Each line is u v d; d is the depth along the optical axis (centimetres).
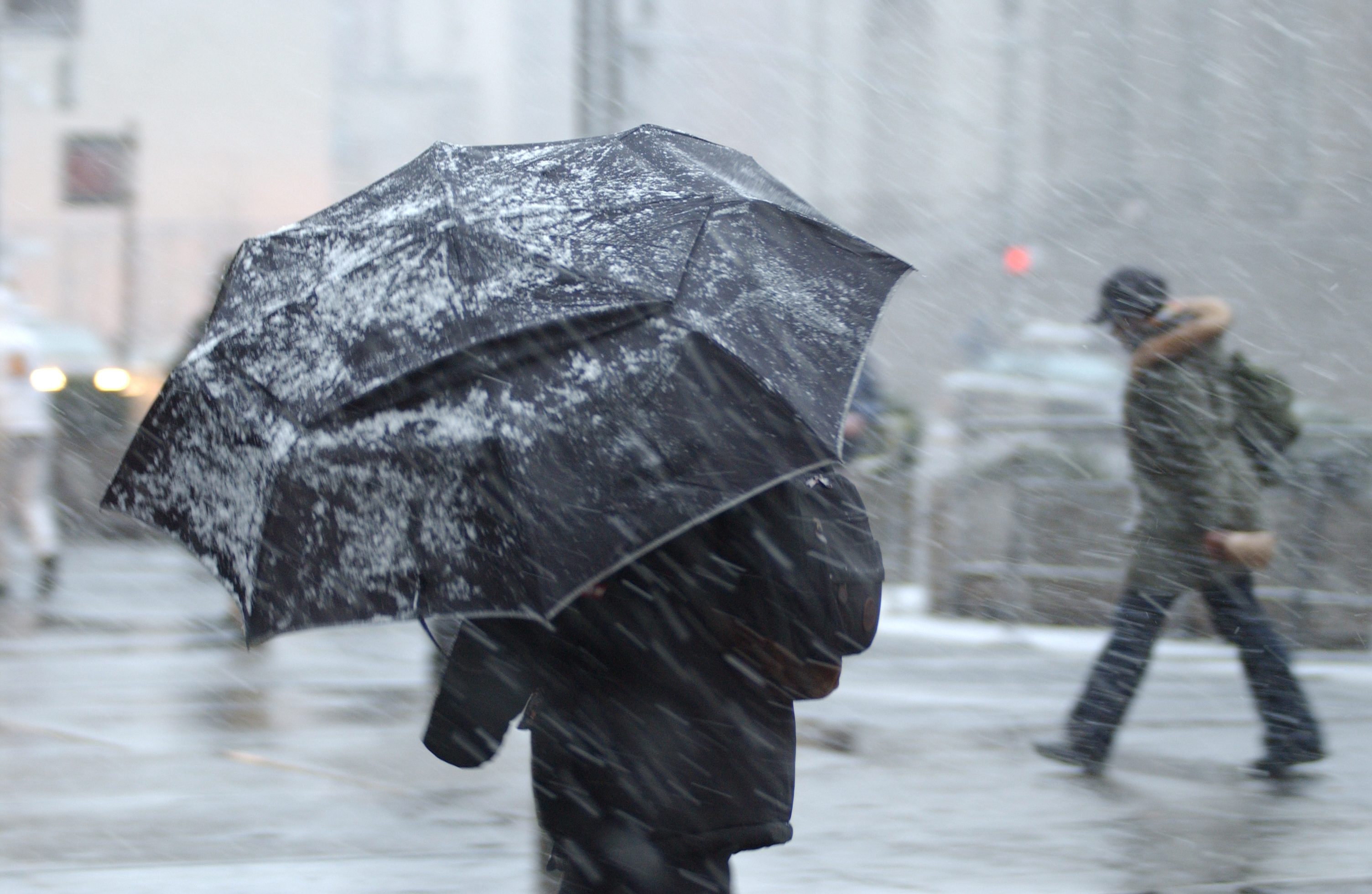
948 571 1920
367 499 439
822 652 495
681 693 496
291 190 6438
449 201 483
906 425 2195
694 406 436
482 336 443
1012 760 1056
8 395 2172
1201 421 1048
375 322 459
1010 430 1891
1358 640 1562
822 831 851
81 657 1562
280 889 733
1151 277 1077
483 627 515
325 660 1566
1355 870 771
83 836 834
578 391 436
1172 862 786
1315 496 1583
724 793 498
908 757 1063
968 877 759
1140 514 1059
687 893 501
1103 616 1781
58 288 5584
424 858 790
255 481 455
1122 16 5297
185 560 2709
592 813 508
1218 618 1043
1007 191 5772
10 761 1031
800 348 462
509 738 1120
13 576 2370
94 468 3089
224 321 497
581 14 2894
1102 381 2855
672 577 491
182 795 933
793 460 436
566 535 423
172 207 6256
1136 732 1159
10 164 6119
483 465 430
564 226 474
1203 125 4791
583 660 505
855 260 504
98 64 6238
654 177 505
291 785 962
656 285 453
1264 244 4241
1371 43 4303
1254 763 1021
